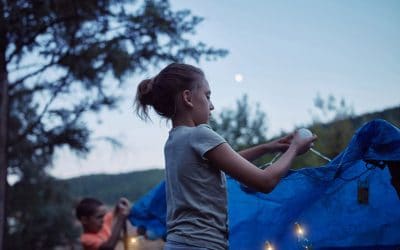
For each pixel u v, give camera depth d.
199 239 1.64
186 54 8.55
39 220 11.44
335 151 7.46
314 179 2.19
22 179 10.51
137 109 1.98
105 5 8.20
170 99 1.84
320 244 2.36
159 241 3.34
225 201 1.73
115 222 3.36
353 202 2.34
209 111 1.86
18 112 8.90
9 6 7.71
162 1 8.52
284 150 2.04
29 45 8.19
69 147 8.73
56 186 10.90
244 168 1.66
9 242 11.06
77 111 8.80
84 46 8.27
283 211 2.37
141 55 8.43
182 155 1.73
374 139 1.94
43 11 7.77
